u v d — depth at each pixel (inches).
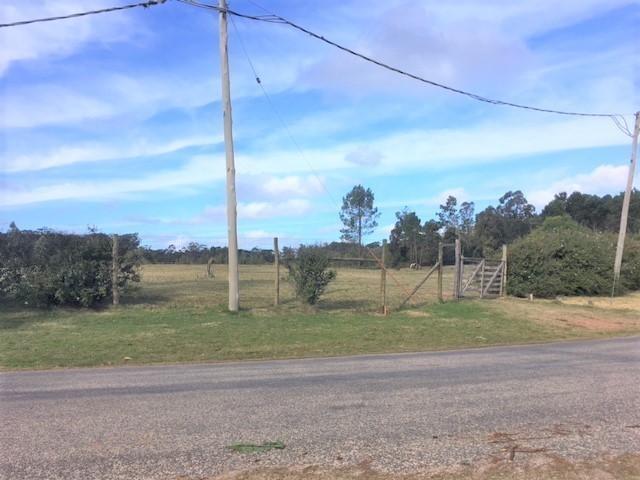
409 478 160.4
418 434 200.5
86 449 185.2
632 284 1041.5
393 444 189.2
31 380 308.5
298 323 566.3
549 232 1042.7
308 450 183.3
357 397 259.3
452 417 223.3
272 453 180.5
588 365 358.0
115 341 446.9
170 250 1464.1
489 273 900.0
